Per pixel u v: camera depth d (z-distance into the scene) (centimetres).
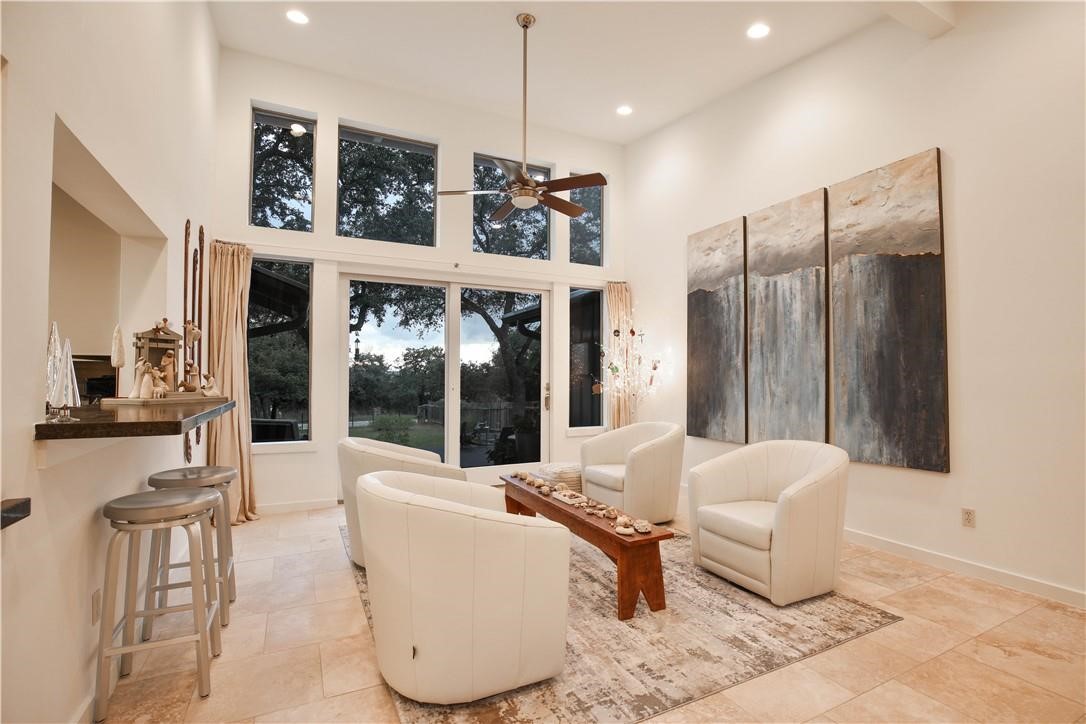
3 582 130
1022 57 296
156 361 273
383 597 195
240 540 380
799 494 269
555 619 200
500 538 187
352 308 509
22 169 138
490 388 567
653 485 411
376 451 316
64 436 147
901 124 355
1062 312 279
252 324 462
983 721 184
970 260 317
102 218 256
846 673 212
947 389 325
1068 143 278
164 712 187
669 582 304
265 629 249
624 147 631
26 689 141
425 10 388
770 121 452
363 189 514
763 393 443
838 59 399
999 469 303
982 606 272
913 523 343
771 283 438
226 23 410
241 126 450
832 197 392
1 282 127
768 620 257
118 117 209
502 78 482
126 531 184
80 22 173
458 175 536
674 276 554
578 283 604
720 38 407
